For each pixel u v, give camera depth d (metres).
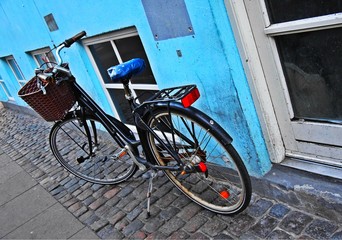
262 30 2.19
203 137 2.58
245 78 2.35
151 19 2.64
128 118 4.10
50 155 4.95
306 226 2.33
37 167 4.71
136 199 3.25
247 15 2.19
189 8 2.29
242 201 2.44
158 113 2.45
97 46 3.76
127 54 3.38
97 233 2.99
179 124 2.85
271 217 2.50
